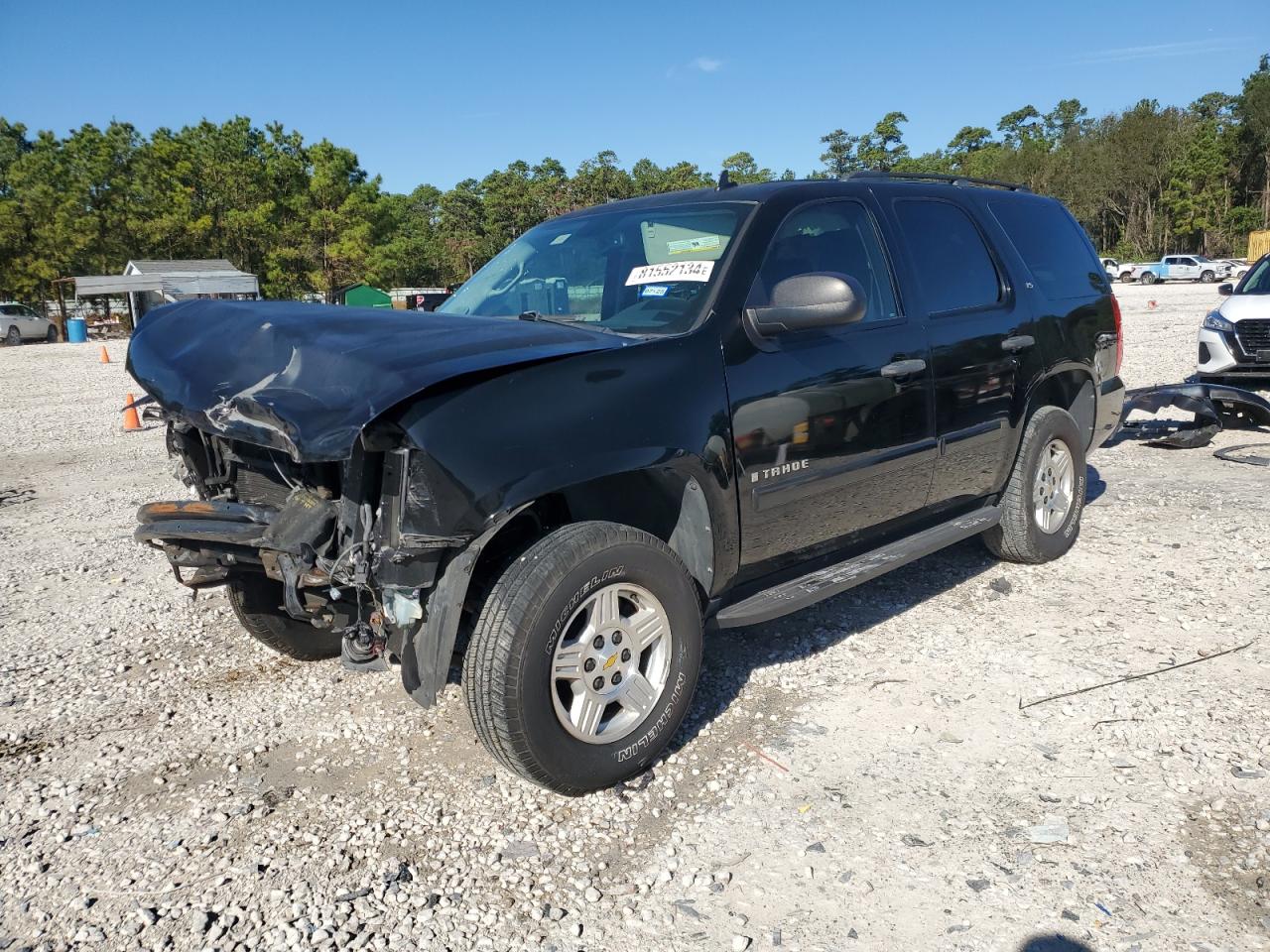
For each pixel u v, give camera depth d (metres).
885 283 4.09
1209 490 6.72
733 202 3.81
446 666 2.73
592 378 2.94
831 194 4.04
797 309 3.32
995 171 83.81
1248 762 3.10
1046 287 5.05
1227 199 73.19
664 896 2.59
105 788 3.25
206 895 2.66
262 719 3.73
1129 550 5.37
